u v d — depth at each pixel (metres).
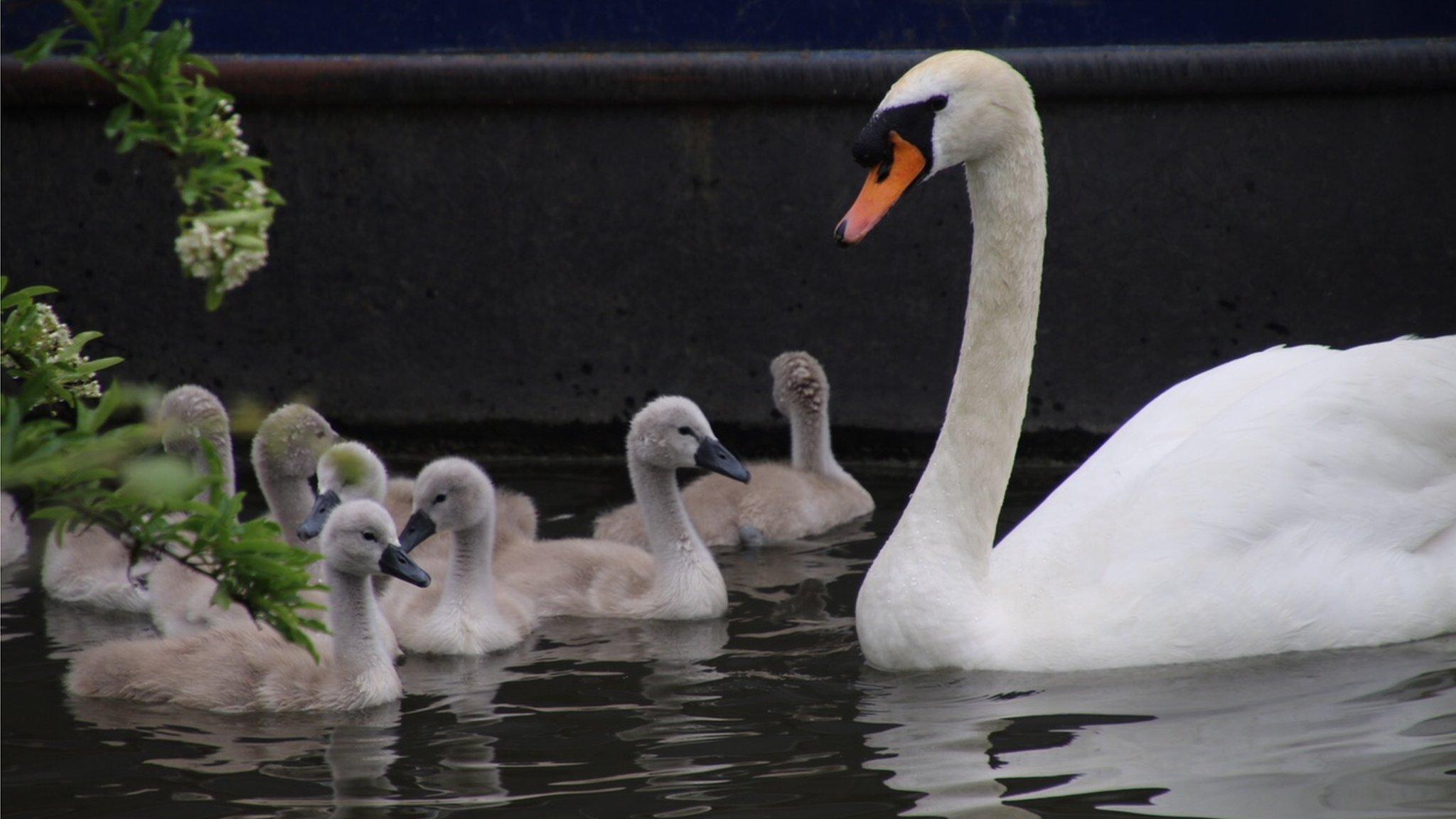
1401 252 16.50
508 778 7.84
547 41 16.84
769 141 16.94
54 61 16.94
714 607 11.48
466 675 10.09
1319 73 16.08
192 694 9.37
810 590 11.98
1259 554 9.35
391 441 17.89
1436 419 9.69
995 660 9.30
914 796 7.27
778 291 17.25
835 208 17.02
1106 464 10.44
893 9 16.47
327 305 17.61
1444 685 8.59
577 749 8.29
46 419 4.03
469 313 17.58
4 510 12.74
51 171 17.33
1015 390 9.68
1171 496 9.59
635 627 11.25
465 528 10.76
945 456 9.69
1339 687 8.65
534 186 17.25
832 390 17.34
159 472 4.11
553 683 9.77
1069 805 7.07
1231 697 8.56
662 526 11.70
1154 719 8.27
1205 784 7.27
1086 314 16.89
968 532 9.56
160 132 4.12
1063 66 16.27
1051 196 16.70
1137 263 16.75
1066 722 8.28
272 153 17.27
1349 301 16.64
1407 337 10.36
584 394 17.64
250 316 17.62
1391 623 9.38
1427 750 7.59
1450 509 9.62
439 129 17.19
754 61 16.61
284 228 17.44
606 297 17.45
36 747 8.58
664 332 17.47
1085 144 16.56
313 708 9.20
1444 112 16.19
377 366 17.72
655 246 17.30
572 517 14.42
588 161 17.17
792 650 10.27
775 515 13.59
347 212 17.42
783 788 7.47
